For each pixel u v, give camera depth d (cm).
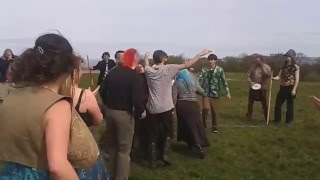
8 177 133
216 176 450
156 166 471
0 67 703
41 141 131
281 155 534
